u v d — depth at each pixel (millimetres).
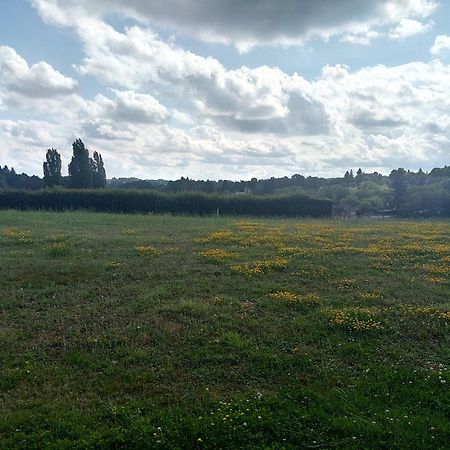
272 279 13727
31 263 14820
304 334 9430
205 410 6605
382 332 9609
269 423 6234
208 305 11008
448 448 5812
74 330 9430
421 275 14641
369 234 24891
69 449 5668
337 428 6191
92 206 42562
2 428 6062
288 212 45625
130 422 6250
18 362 8000
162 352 8508
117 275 13711
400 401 6965
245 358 8305
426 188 52594
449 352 8695
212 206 43625
